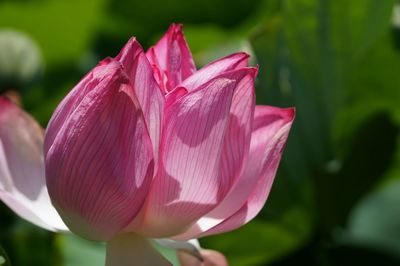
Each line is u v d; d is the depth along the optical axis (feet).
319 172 3.91
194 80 2.50
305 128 3.86
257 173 2.53
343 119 4.00
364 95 3.96
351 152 4.01
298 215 3.89
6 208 4.03
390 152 4.04
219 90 2.42
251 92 2.45
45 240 3.63
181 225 2.49
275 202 3.82
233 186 2.50
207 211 2.48
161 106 2.42
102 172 2.39
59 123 2.45
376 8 3.71
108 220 2.44
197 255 2.52
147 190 2.43
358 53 3.84
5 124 2.65
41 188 2.62
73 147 2.39
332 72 3.85
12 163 2.62
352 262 3.99
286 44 3.68
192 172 2.44
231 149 2.46
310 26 3.68
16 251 3.59
